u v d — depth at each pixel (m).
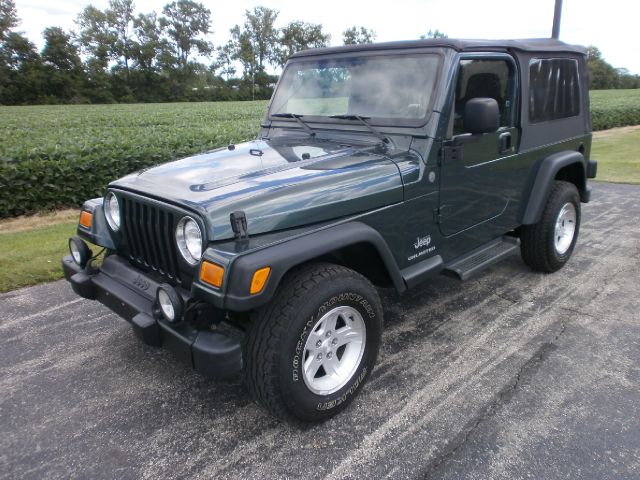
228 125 18.16
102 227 3.14
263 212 2.41
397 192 2.93
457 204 3.40
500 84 3.59
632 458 2.37
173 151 10.33
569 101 4.54
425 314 3.94
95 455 2.47
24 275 4.75
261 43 82.75
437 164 3.13
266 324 2.37
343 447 2.49
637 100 34.75
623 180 9.39
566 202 4.51
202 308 2.46
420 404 2.81
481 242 3.77
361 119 3.32
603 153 13.62
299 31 82.75
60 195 8.35
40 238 6.02
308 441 2.54
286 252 2.32
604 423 2.62
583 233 6.02
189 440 2.57
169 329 2.44
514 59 3.68
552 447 2.45
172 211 2.48
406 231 3.07
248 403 2.87
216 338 2.35
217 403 2.87
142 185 2.80
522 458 2.38
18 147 9.42
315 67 3.69
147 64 81.25
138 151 9.67
